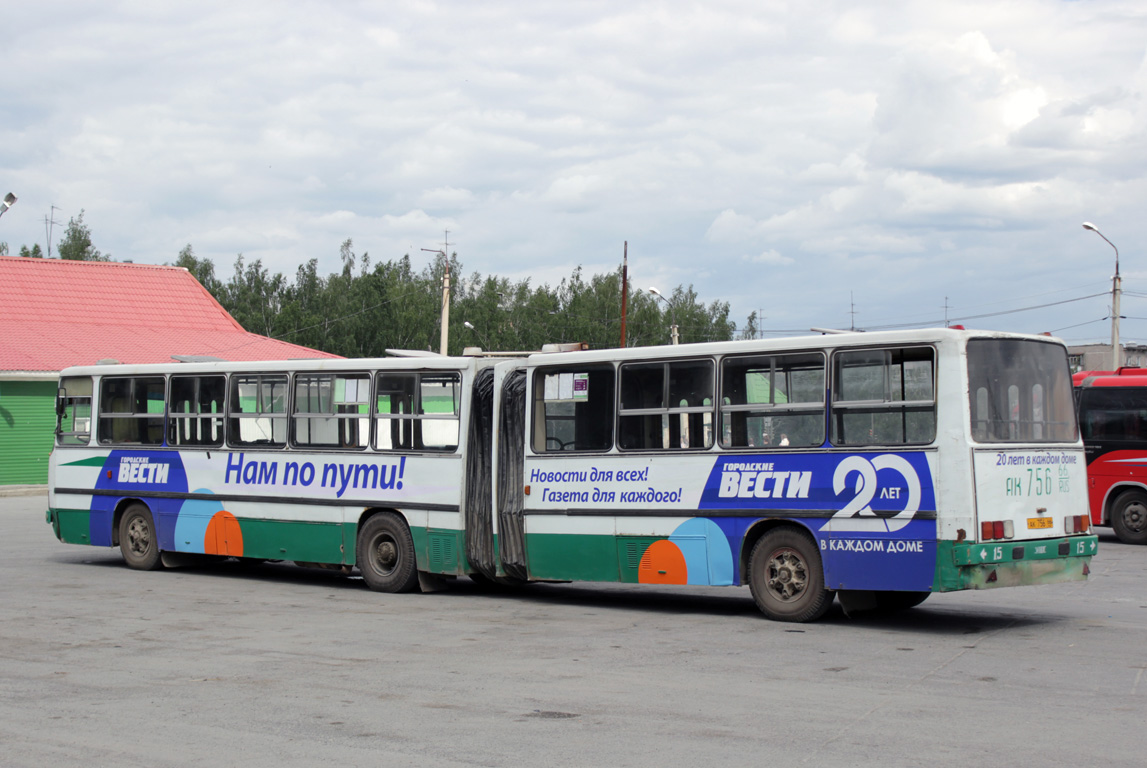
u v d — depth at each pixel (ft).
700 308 292.20
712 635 36.24
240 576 54.60
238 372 53.31
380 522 48.42
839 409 37.32
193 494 54.34
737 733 23.50
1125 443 69.56
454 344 250.37
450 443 46.70
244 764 21.48
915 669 30.35
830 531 37.19
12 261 136.15
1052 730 23.58
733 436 39.60
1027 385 37.42
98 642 35.22
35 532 75.46
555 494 43.68
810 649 33.50
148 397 56.70
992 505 35.22
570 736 23.34
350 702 26.61
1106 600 44.73
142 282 142.41
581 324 263.90
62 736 23.62
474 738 23.22
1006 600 44.80
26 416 116.16
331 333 240.53
